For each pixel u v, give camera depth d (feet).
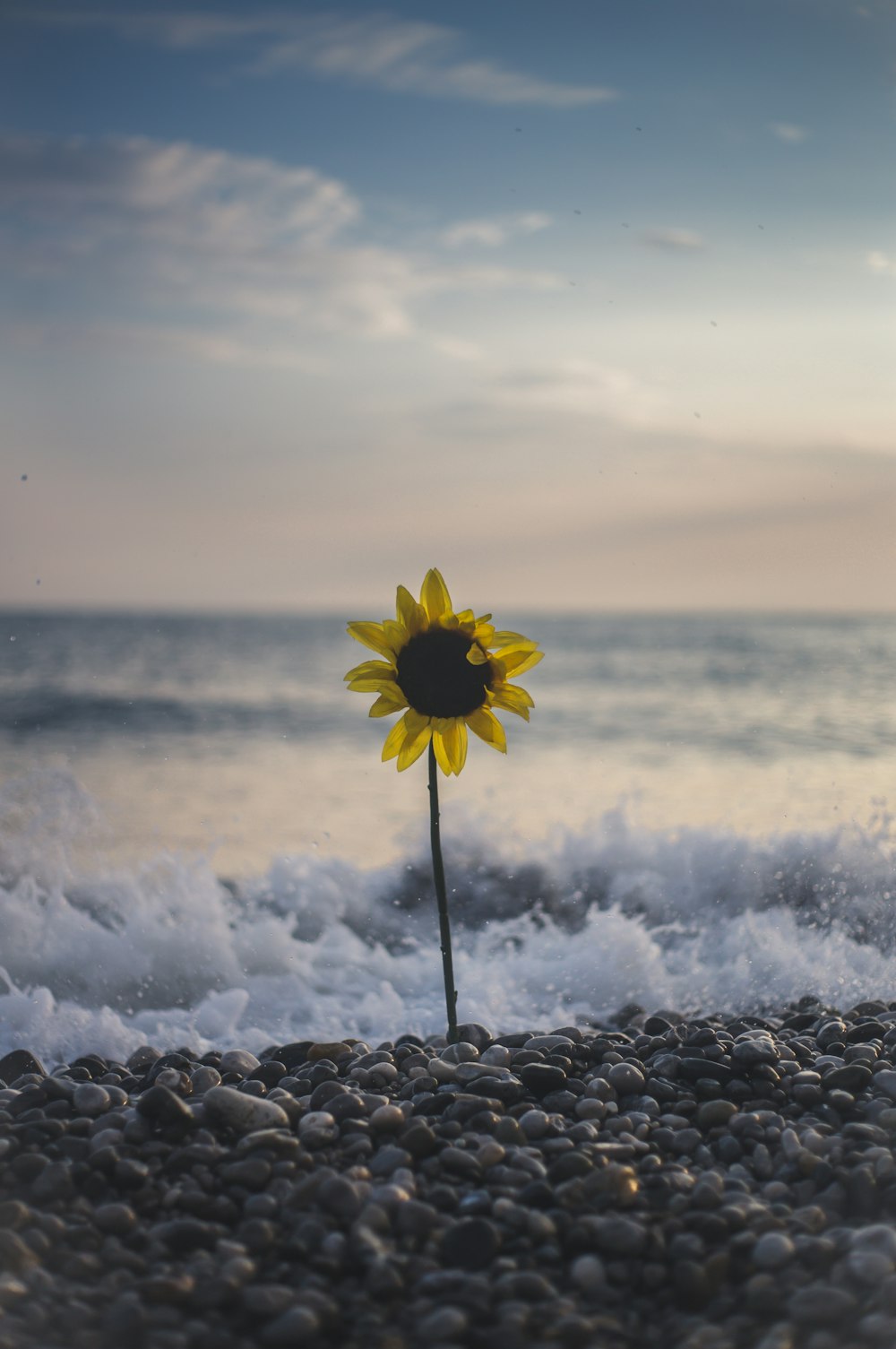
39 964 14.06
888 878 15.93
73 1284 5.70
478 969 14.47
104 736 49.14
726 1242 6.06
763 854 17.20
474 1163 6.88
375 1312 5.47
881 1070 8.52
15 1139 7.34
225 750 44.93
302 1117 7.70
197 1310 5.50
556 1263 5.93
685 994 13.42
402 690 8.52
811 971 13.55
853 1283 5.54
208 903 15.71
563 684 75.56
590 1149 7.14
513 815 27.07
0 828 17.69
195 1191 6.66
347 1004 13.70
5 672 77.77
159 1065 9.20
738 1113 7.87
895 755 42.19
